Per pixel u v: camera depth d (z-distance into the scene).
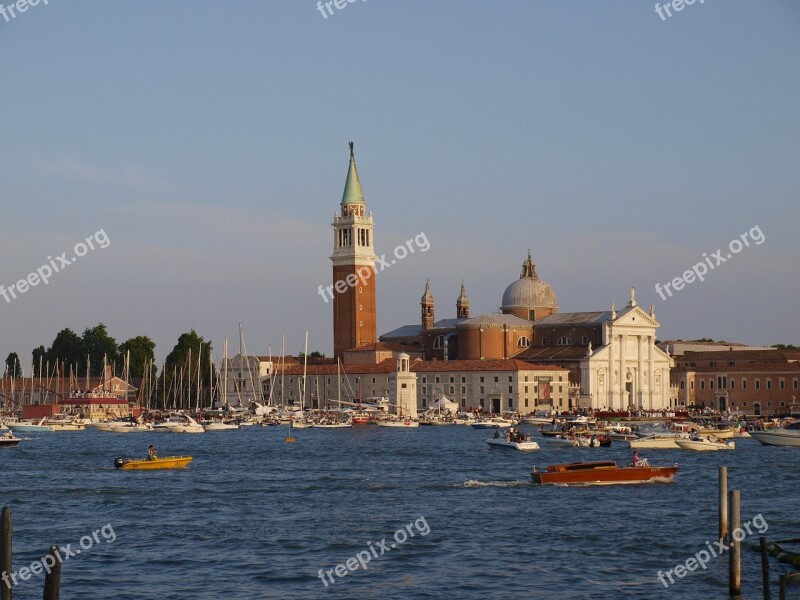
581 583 85.88
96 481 148.12
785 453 196.75
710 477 151.00
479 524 109.50
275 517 115.12
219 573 89.00
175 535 104.56
